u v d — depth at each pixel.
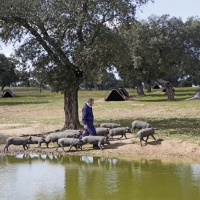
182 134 15.92
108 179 10.16
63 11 16.95
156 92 68.81
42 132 18.70
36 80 18.28
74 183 9.78
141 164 11.95
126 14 18.19
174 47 39.06
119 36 18.03
